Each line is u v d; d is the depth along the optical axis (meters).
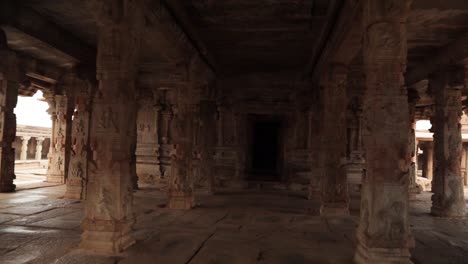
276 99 15.17
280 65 12.98
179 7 7.37
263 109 15.31
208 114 13.51
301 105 14.52
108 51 5.57
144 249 5.59
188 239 6.29
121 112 5.55
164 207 9.65
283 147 16.20
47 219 7.56
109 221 5.38
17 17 7.60
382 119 4.79
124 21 5.59
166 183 15.90
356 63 11.77
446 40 9.02
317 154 12.34
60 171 13.99
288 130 15.41
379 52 4.87
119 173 5.48
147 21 6.74
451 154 9.67
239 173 15.55
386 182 4.72
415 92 13.91
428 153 21.31
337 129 9.31
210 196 12.53
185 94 9.72
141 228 7.08
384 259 4.61
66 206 9.14
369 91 5.00
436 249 6.16
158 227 7.21
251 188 14.94
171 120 16.50
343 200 9.20
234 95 15.34
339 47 7.92
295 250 5.79
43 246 5.61
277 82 14.55
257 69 13.74
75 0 7.46
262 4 7.39
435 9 7.13
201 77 11.45
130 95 5.79
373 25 4.98
